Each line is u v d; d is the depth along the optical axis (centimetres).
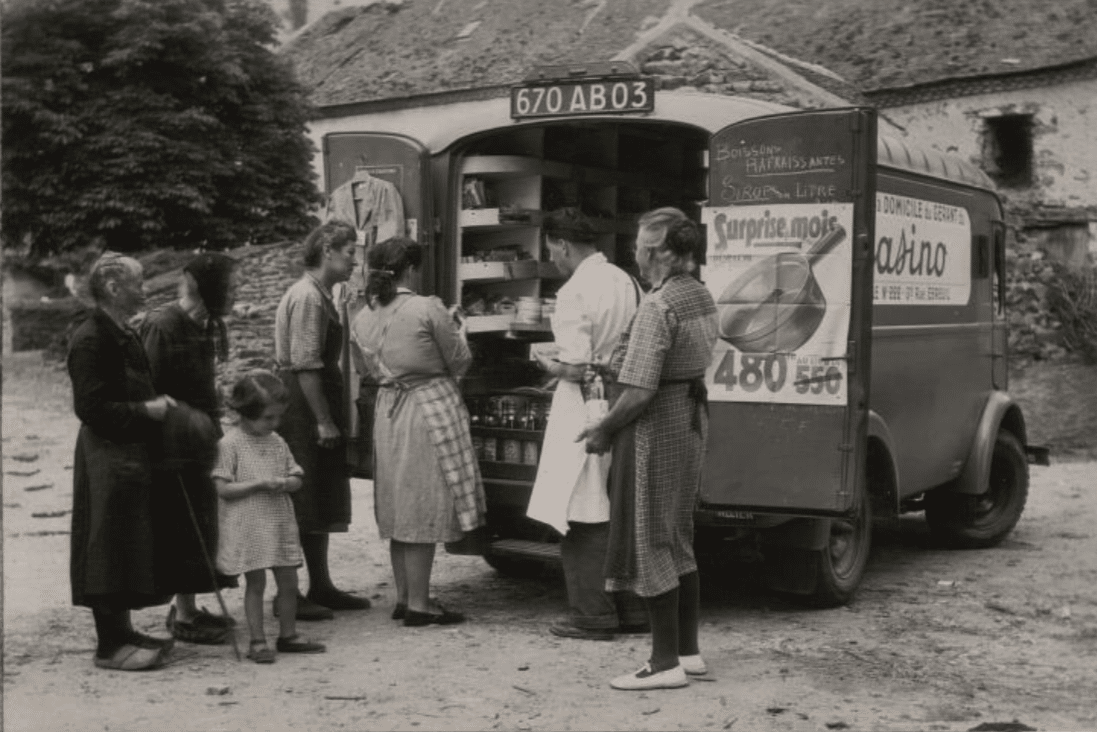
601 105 789
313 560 799
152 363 678
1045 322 2123
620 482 614
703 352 620
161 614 805
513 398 830
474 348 888
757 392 727
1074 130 2378
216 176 3105
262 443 683
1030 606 823
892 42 2570
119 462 643
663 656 628
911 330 894
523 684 638
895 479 827
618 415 605
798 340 718
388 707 600
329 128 2922
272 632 748
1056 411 1839
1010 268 2139
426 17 2705
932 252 936
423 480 748
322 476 781
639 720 580
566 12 2372
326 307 770
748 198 730
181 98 3092
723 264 736
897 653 705
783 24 2714
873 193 715
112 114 2986
